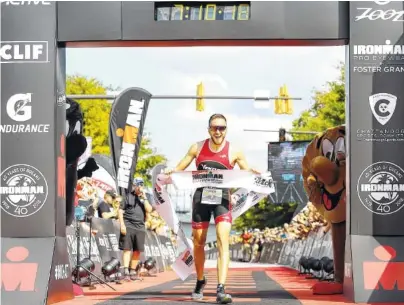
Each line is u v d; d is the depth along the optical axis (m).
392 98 8.23
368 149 8.23
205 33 8.23
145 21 8.26
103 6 8.28
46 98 8.19
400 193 8.20
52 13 8.25
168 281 14.34
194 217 8.44
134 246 13.78
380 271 8.00
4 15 8.26
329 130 9.57
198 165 8.38
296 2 8.25
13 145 8.18
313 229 19.66
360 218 8.21
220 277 7.98
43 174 8.15
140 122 12.70
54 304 7.90
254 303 7.88
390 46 8.23
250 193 8.69
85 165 11.10
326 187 9.59
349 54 8.25
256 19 8.23
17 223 8.12
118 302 8.10
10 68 8.22
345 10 8.26
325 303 7.87
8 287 7.79
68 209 9.30
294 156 24.72
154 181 9.45
